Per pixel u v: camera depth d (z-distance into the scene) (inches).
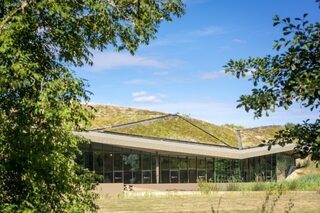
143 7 364.2
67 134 321.4
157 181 1513.3
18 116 309.3
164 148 1449.3
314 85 200.4
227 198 1127.0
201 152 1510.8
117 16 363.3
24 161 312.7
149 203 1015.6
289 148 1657.2
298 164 2001.7
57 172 322.3
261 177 1765.5
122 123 1565.0
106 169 1475.1
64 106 299.0
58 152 317.1
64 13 313.3
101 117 1615.4
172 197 1163.3
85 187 353.7
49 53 341.7
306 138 217.5
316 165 216.8
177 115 1819.6
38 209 323.0
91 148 1445.6
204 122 1902.1
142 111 1819.6
